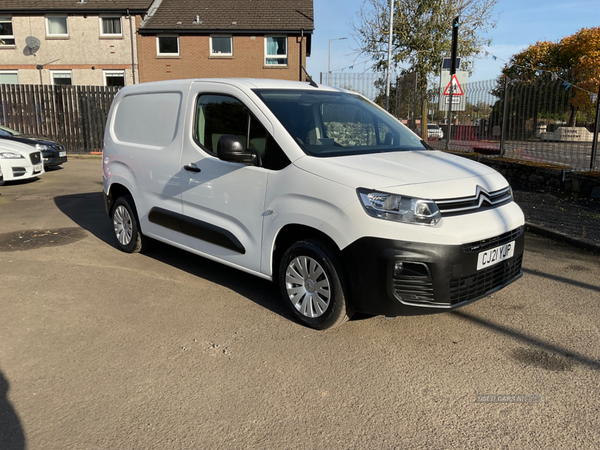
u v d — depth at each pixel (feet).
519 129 32.71
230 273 16.55
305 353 10.94
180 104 15.21
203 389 9.55
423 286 10.38
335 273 11.16
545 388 9.53
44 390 9.50
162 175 15.74
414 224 10.26
